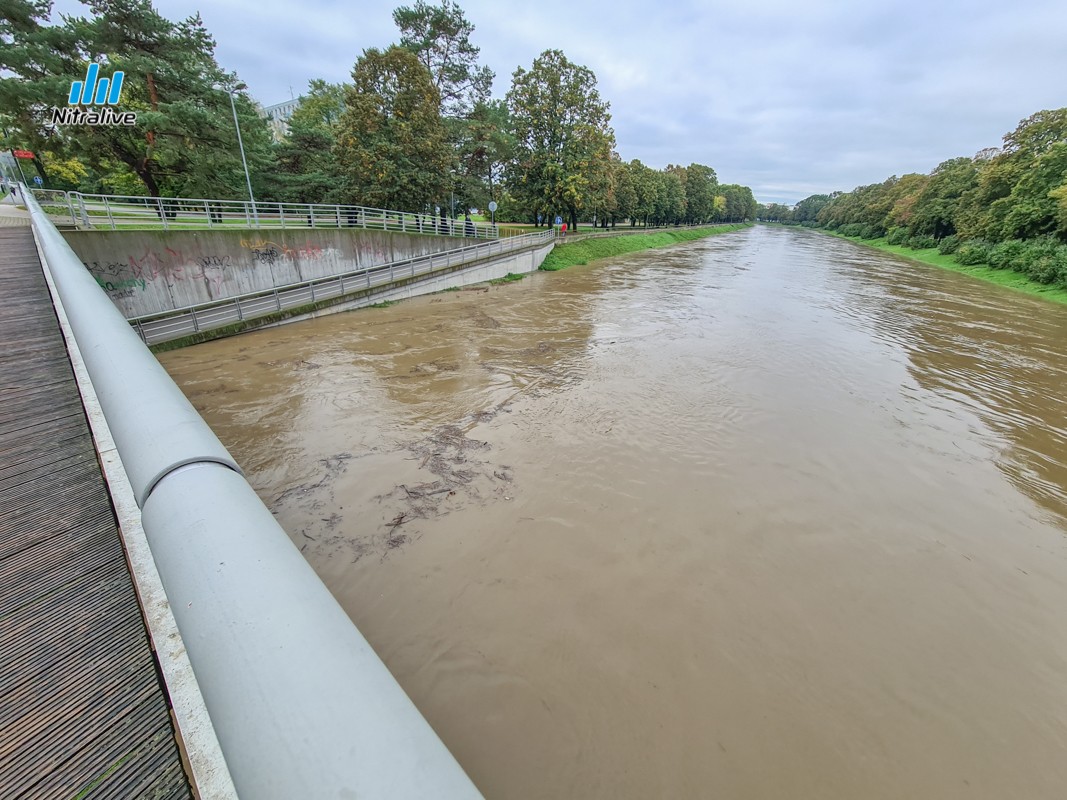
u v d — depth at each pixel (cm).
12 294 636
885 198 6425
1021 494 692
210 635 102
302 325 1449
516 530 583
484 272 2234
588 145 3284
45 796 126
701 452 768
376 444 770
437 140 2444
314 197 2738
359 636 108
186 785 130
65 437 309
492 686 404
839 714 389
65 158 2017
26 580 191
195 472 148
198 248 1435
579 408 911
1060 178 2733
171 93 1888
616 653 434
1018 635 468
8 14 1652
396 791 71
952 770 354
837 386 1062
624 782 342
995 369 1207
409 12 2731
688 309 1800
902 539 594
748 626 466
